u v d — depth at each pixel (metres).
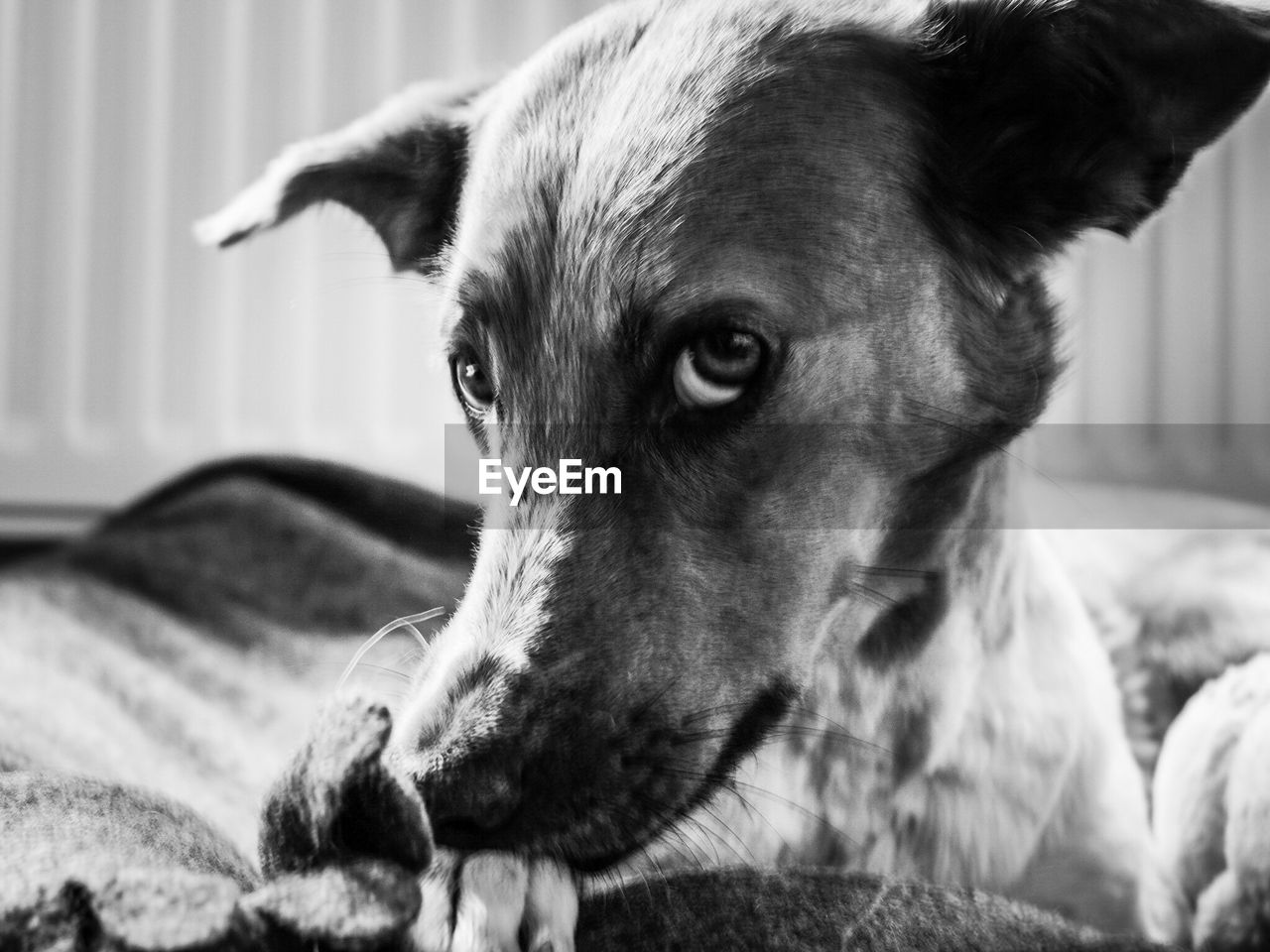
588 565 0.40
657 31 0.45
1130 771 0.56
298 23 1.04
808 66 0.43
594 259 0.41
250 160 1.04
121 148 1.04
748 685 0.42
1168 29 0.42
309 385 1.05
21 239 1.03
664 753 0.40
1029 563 0.53
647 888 0.39
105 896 0.30
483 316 0.43
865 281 0.42
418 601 0.73
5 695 0.59
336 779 0.32
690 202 0.41
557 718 0.38
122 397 1.05
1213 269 1.10
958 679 0.49
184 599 0.76
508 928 0.38
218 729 0.61
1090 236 0.46
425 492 0.82
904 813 0.50
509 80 0.53
